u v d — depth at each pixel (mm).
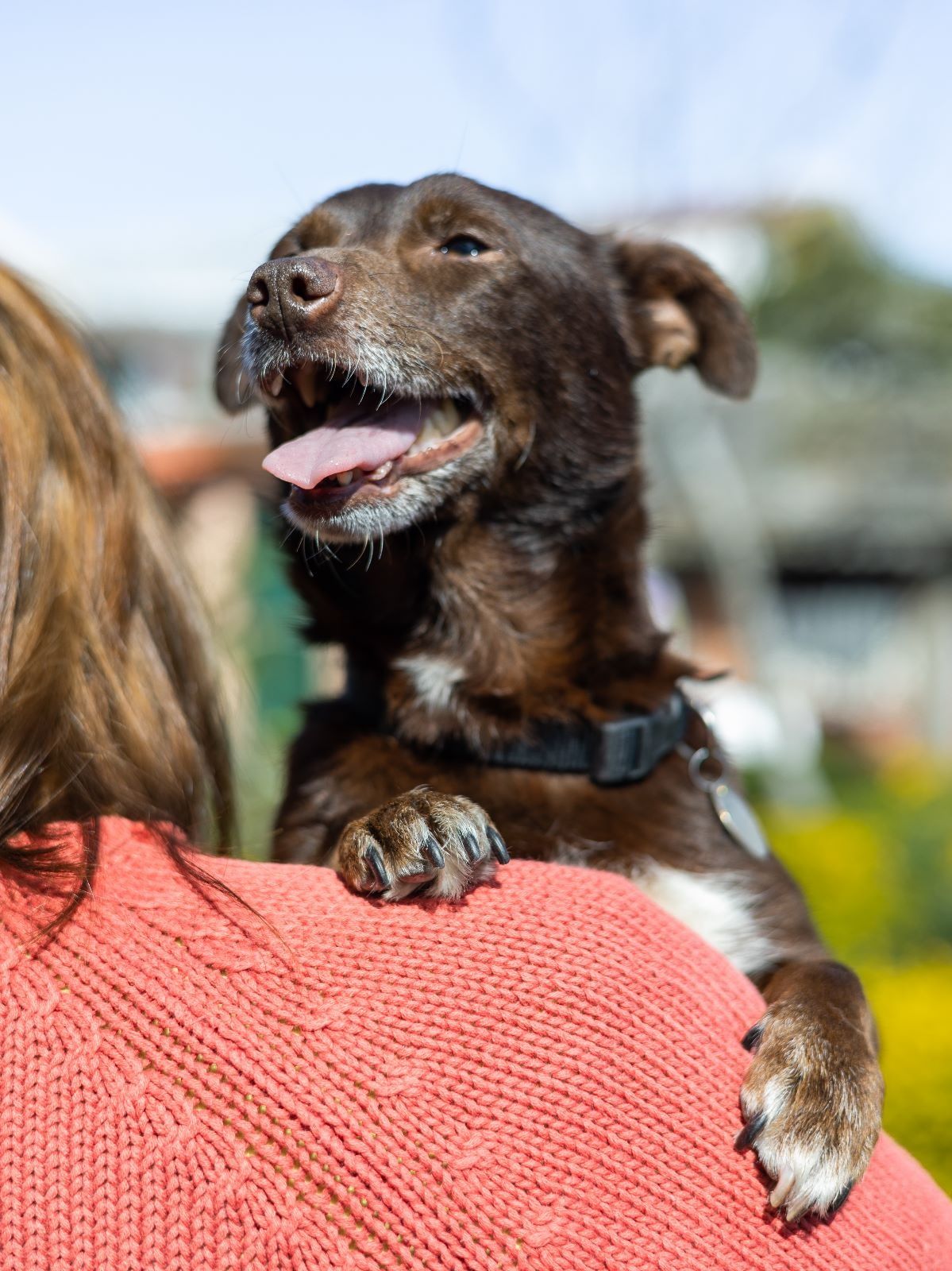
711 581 4594
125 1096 573
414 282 809
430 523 807
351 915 614
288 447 781
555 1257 575
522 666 797
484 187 847
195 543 1789
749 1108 619
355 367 784
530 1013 598
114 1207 563
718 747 816
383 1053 586
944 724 5273
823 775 3795
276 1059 582
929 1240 638
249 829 1081
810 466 4879
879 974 1343
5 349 672
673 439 3807
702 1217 597
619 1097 597
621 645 812
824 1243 612
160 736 683
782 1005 691
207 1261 562
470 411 833
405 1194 572
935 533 4684
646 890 762
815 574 5172
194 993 589
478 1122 583
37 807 636
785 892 788
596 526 831
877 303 6129
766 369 5883
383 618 810
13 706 629
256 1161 571
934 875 1964
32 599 646
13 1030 578
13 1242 559
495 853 637
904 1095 1104
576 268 855
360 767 782
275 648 1952
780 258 6152
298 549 819
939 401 5441
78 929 596
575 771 774
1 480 648
